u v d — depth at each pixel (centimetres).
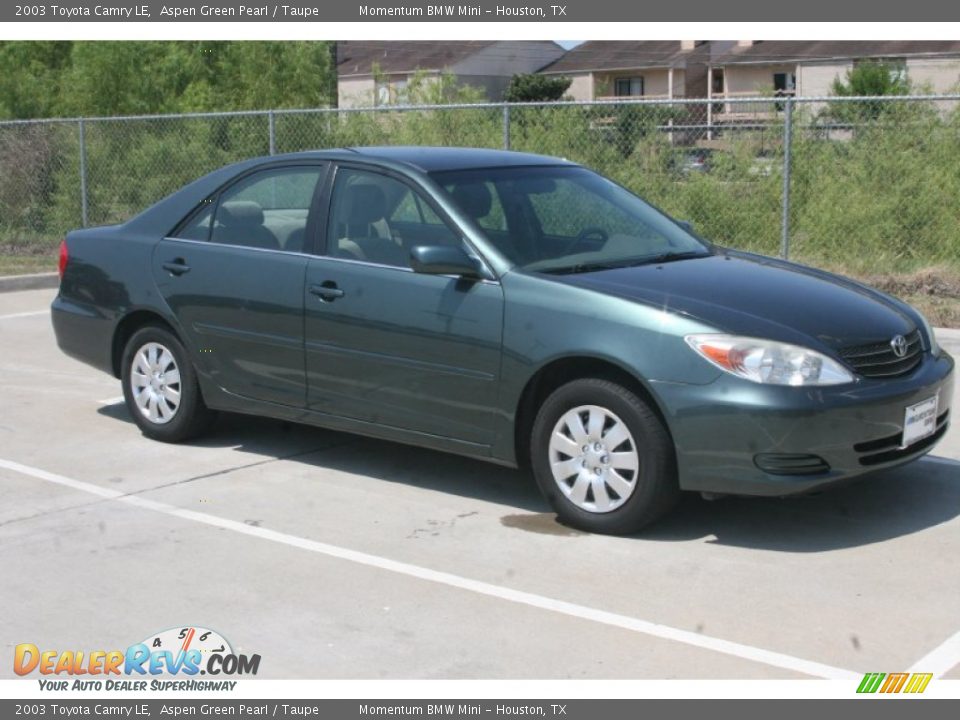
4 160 1755
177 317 708
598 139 1379
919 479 646
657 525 577
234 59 2645
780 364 521
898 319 579
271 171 690
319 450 720
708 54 5566
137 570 533
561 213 648
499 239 604
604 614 478
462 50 6181
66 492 645
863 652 441
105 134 1717
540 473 580
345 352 634
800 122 1306
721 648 446
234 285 679
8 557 550
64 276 773
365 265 630
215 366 697
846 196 1285
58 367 973
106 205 1709
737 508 600
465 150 694
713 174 1333
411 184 631
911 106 1282
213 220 708
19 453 720
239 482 659
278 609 489
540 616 477
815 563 527
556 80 5644
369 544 561
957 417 775
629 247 639
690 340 531
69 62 2631
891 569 520
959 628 460
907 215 1279
